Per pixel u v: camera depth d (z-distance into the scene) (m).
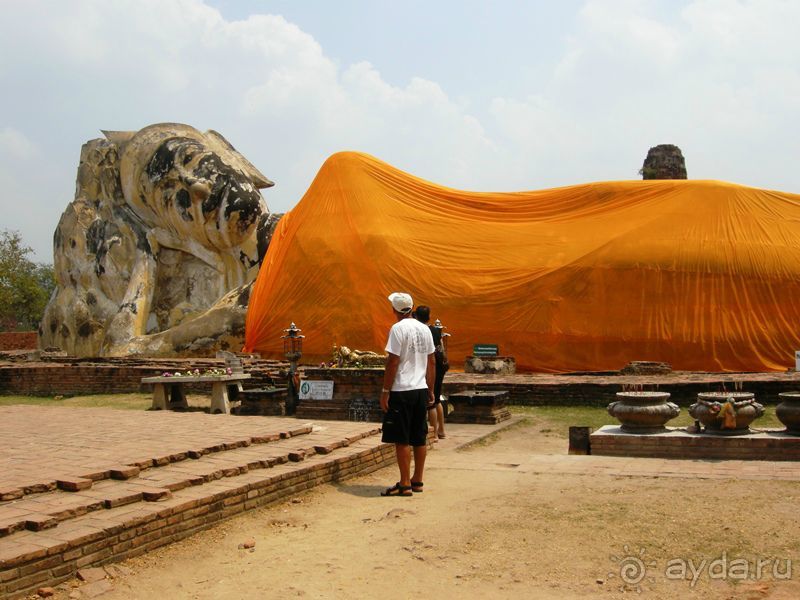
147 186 33.53
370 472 8.63
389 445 9.13
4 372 20.55
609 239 23.78
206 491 6.33
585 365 23.06
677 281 23.06
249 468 7.27
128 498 5.88
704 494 7.12
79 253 35.91
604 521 6.25
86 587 4.82
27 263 55.16
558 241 24.47
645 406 10.07
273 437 8.82
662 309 22.95
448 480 8.23
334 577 5.08
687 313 22.89
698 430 9.91
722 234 23.64
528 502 7.00
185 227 32.78
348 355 15.05
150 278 33.72
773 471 8.17
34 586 4.67
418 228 25.67
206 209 32.06
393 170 27.55
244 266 32.72
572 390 16.36
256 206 32.47
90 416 11.39
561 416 14.88
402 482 7.42
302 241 26.36
